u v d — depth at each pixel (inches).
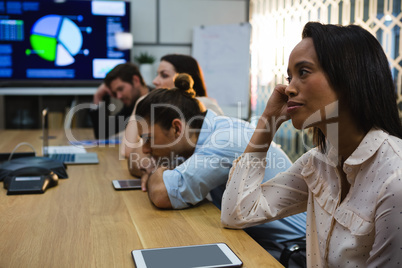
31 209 50.4
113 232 42.3
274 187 43.9
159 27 198.2
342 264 33.7
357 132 32.8
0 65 179.8
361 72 30.9
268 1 192.7
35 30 180.4
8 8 177.6
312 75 31.7
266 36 195.5
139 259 34.7
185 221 46.1
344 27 32.1
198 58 197.6
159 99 53.4
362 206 32.1
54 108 187.2
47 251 37.1
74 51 184.1
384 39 142.3
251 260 35.6
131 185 62.3
